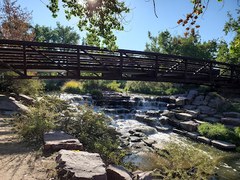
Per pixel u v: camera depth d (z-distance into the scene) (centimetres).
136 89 3144
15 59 1181
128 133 1253
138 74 1545
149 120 1538
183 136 1352
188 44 4162
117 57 1298
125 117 1686
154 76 1423
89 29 419
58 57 1238
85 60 1327
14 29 2041
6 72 1223
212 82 1741
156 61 1412
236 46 619
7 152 468
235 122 1406
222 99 1825
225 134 1230
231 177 799
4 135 570
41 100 813
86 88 2759
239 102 1794
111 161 606
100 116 814
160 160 789
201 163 607
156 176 573
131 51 1291
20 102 949
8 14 2069
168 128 1479
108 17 406
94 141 670
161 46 4581
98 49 1172
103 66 1231
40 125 596
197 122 1473
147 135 1298
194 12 317
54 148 487
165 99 2133
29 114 672
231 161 968
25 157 447
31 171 385
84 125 730
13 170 387
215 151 1095
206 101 1889
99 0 382
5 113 771
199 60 1636
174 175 578
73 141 529
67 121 722
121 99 2128
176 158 615
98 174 359
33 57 1146
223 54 2592
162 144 1051
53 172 379
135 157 857
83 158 415
